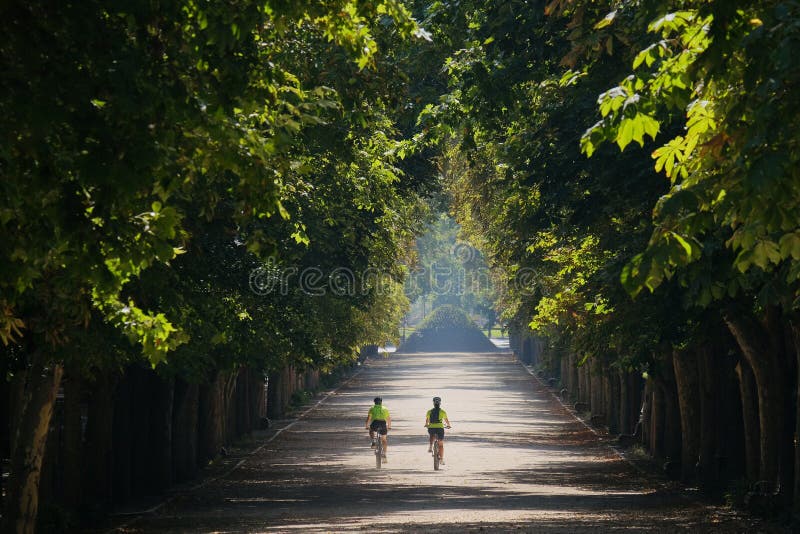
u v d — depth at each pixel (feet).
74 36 76.59
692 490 279.49
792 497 221.25
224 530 199.82
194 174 96.02
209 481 314.55
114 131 75.92
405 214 311.47
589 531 187.32
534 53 180.04
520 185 220.84
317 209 224.33
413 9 196.44
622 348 275.59
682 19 75.36
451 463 358.43
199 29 85.51
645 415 396.78
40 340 145.69
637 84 76.84
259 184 86.43
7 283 86.07
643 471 330.75
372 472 331.77
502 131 222.69
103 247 84.28
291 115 100.32
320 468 346.33
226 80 85.81
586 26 135.03
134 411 283.38
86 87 74.84
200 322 186.70
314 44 141.38
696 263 95.45
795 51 66.28
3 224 81.35
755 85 71.41
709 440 281.33
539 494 270.26
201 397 357.00
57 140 79.66
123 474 266.98
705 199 73.87
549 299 296.51
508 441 441.68
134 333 109.91
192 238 164.14
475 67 182.19
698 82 80.74
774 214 71.46
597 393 538.88
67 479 233.96
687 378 297.12
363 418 571.69
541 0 173.78
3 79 72.95
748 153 70.18
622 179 173.17
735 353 247.91
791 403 226.58
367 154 209.05
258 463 366.02
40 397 168.35
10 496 169.27
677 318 212.84
